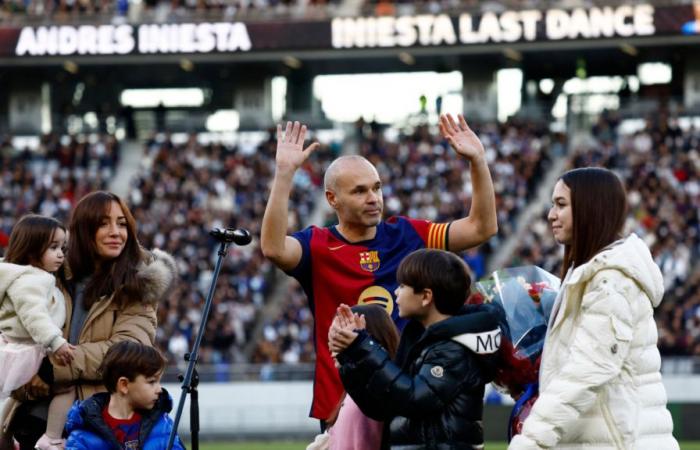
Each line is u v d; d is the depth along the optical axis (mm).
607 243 7523
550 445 7117
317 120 46000
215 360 32969
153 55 45781
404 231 9648
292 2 45969
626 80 46719
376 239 9586
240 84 47031
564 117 44719
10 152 45656
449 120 9578
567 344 7418
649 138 41406
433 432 7395
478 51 44406
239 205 41219
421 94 46125
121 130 47719
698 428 26766
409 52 44688
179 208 41031
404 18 44562
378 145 43250
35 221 8922
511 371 7949
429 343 7445
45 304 8750
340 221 9719
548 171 42062
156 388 8469
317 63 46875
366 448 7852
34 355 8773
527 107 45219
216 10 45781
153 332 9148
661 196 38125
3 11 46406
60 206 42500
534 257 35562
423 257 7590
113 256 9016
